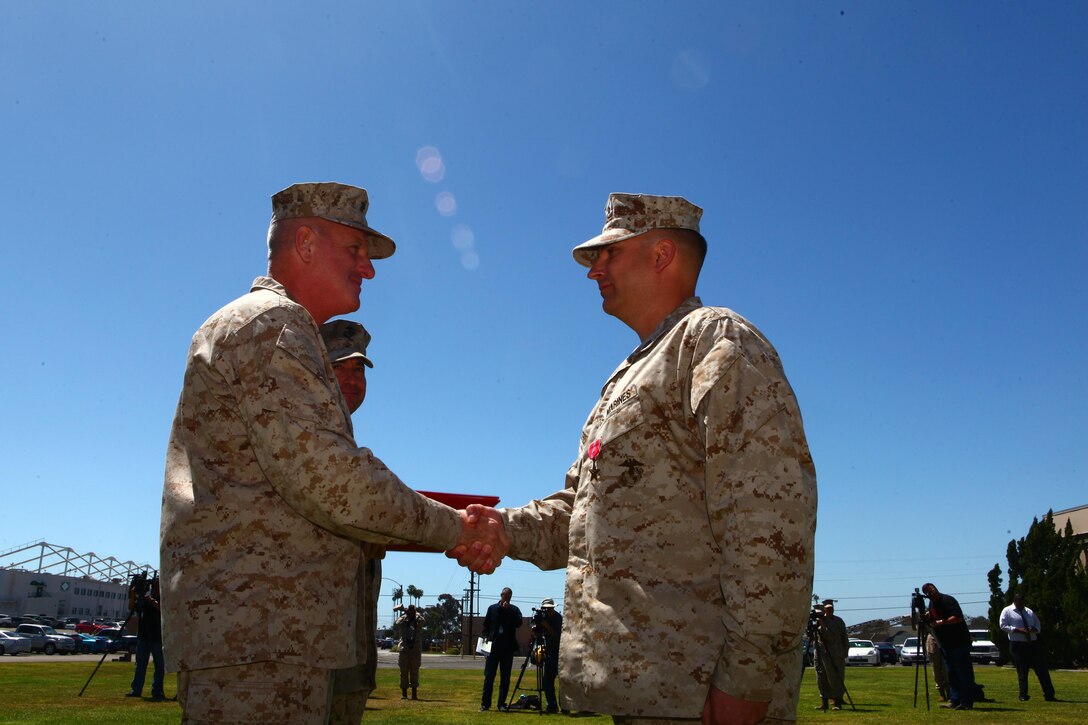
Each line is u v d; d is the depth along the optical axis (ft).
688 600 8.36
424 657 171.53
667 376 8.84
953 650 43.98
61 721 28.12
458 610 275.59
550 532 11.76
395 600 125.90
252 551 9.02
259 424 9.04
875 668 137.90
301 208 10.91
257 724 8.59
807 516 7.96
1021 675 49.55
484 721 34.19
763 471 7.93
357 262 11.21
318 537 9.38
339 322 16.60
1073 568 126.82
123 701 37.19
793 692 8.37
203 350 9.57
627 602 8.48
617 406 9.13
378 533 9.46
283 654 8.76
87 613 388.78
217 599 8.79
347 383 15.93
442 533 10.28
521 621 43.42
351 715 11.75
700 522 8.55
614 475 8.91
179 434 9.92
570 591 9.14
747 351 8.40
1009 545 137.59
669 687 8.05
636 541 8.63
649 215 10.16
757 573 7.69
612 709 8.27
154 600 39.60
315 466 8.95
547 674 42.14
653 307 10.11
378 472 9.39
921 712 40.65
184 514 9.23
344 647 9.32
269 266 11.04
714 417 8.21
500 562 11.03
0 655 137.59
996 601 137.18
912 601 45.29
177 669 8.77
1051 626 124.98
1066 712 39.68
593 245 10.17
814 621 45.29
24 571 368.48
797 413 8.44
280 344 9.32
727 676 7.70
